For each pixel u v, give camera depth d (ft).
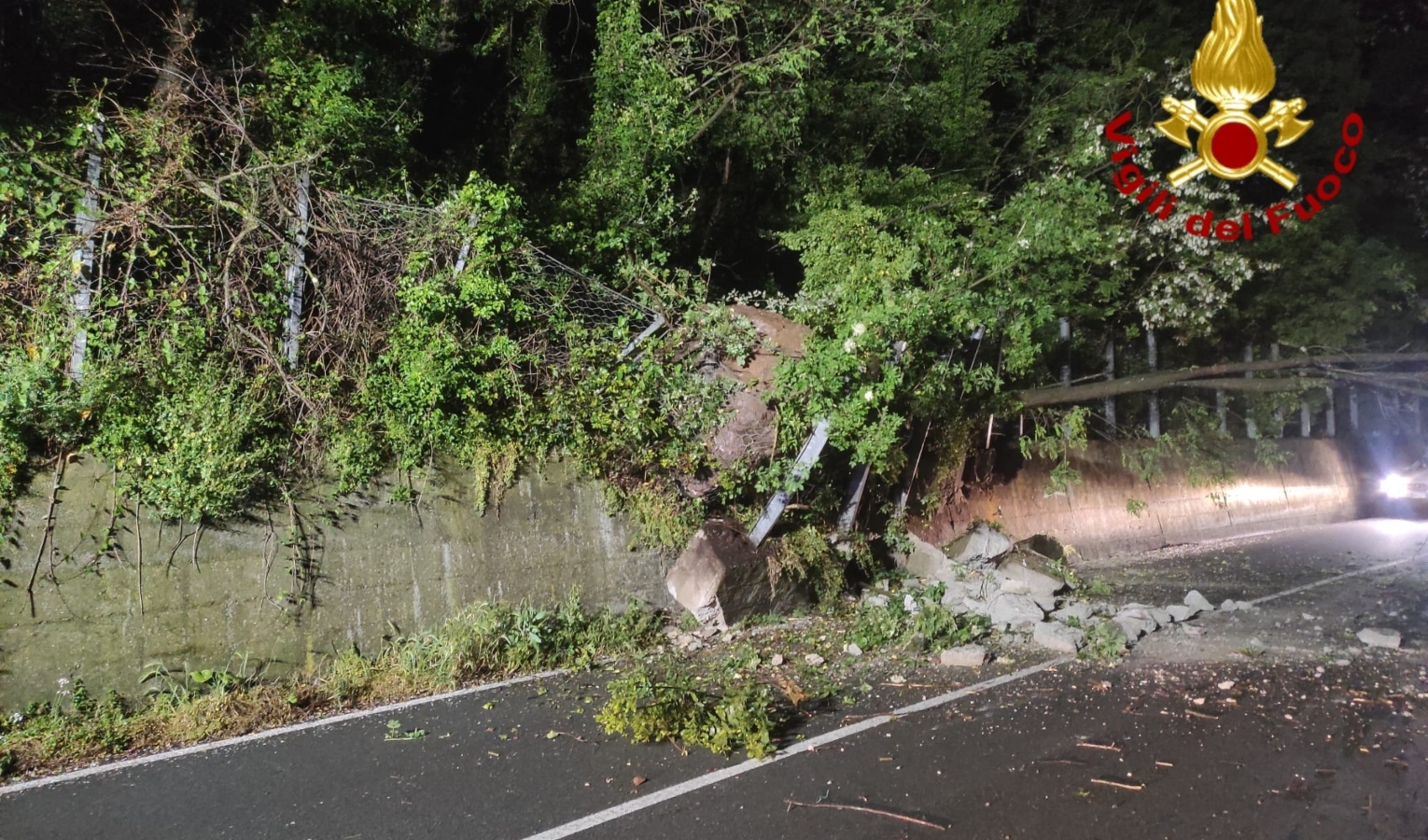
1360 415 75.46
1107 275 45.50
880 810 14.67
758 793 15.34
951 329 30.48
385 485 23.03
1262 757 17.03
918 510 34.27
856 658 23.93
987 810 14.69
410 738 17.94
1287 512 59.82
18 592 18.11
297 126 25.73
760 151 37.83
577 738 17.97
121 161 21.49
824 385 26.61
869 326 27.78
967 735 18.17
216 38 31.37
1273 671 22.74
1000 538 32.81
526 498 25.34
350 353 23.52
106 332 20.20
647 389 27.09
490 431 24.97
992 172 44.06
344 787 15.64
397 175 28.45
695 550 26.73
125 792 15.42
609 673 22.62
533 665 22.95
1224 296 46.26
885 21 36.32
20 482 18.48
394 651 22.15
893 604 28.22
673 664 23.35
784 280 43.57
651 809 14.73
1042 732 18.33
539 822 14.28
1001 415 36.24
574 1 41.04
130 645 19.16
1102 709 19.75
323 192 23.73
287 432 22.12
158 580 19.61
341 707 19.86
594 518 26.53
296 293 22.80
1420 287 65.72
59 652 18.42
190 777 16.06
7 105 27.55
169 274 21.62
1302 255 54.24
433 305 23.90
